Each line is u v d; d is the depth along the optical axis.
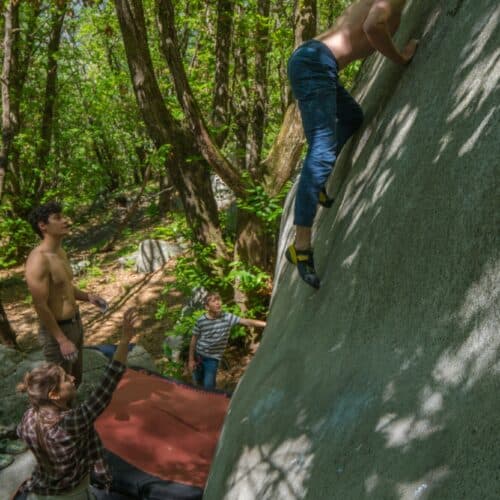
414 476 1.88
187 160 8.02
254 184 8.20
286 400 3.00
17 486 4.07
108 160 17.66
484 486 1.64
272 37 8.51
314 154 2.96
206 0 9.45
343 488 2.13
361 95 3.93
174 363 7.86
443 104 2.68
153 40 11.68
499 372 1.82
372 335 2.58
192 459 3.96
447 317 2.17
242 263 8.03
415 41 3.13
